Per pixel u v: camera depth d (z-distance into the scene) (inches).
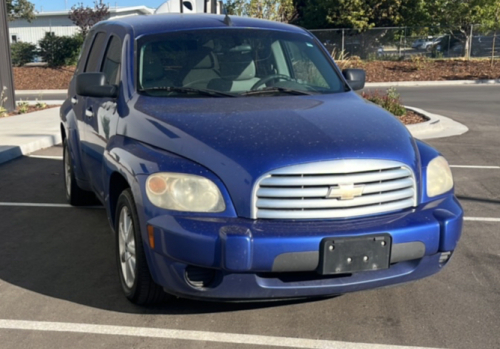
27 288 183.6
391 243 144.3
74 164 252.7
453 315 162.9
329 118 164.1
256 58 207.6
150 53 201.2
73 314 165.0
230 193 145.0
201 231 140.0
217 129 155.9
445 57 1354.6
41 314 165.3
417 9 1405.0
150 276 158.4
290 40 221.0
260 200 143.5
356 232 141.3
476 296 174.9
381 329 154.9
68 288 183.5
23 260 208.4
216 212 145.1
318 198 144.9
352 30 1476.4
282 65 211.6
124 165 165.0
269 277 145.4
